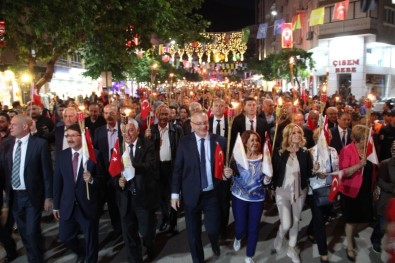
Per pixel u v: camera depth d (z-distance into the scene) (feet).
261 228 22.85
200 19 52.60
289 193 17.70
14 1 31.71
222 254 19.29
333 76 122.52
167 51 115.44
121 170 16.72
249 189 17.26
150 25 44.96
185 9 51.31
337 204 25.98
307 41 143.74
